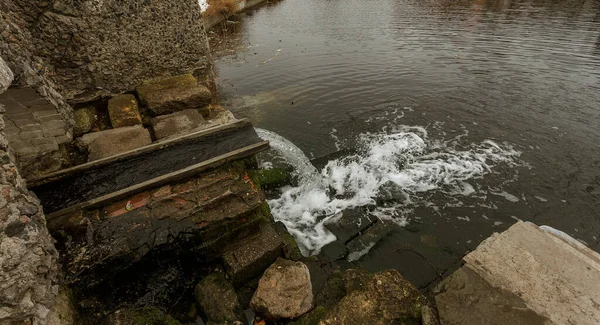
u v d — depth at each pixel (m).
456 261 5.96
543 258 3.37
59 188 4.95
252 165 6.46
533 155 8.76
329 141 9.91
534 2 28.56
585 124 9.98
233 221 4.84
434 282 5.56
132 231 4.44
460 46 17.56
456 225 6.75
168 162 5.48
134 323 3.79
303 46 19.47
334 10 32.50
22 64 4.47
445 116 10.95
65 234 4.30
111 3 6.16
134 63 6.89
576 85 12.40
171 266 4.64
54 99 5.18
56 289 3.45
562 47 16.27
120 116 6.22
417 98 12.27
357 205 7.34
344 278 4.74
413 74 14.38
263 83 14.29
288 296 4.18
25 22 5.41
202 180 5.25
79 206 4.53
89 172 5.24
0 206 2.80
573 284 3.11
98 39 6.23
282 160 8.67
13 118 4.70
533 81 12.96
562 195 7.39
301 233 6.59
